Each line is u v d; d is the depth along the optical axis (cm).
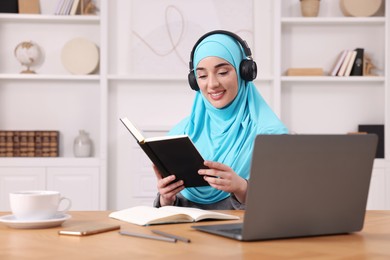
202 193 234
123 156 481
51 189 454
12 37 482
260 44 486
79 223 156
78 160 456
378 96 487
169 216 154
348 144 130
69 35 484
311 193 128
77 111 484
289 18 466
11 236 133
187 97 488
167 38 483
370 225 152
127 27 484
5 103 482
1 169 452
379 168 459
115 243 123
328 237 131
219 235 132
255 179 121
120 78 467
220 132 256
